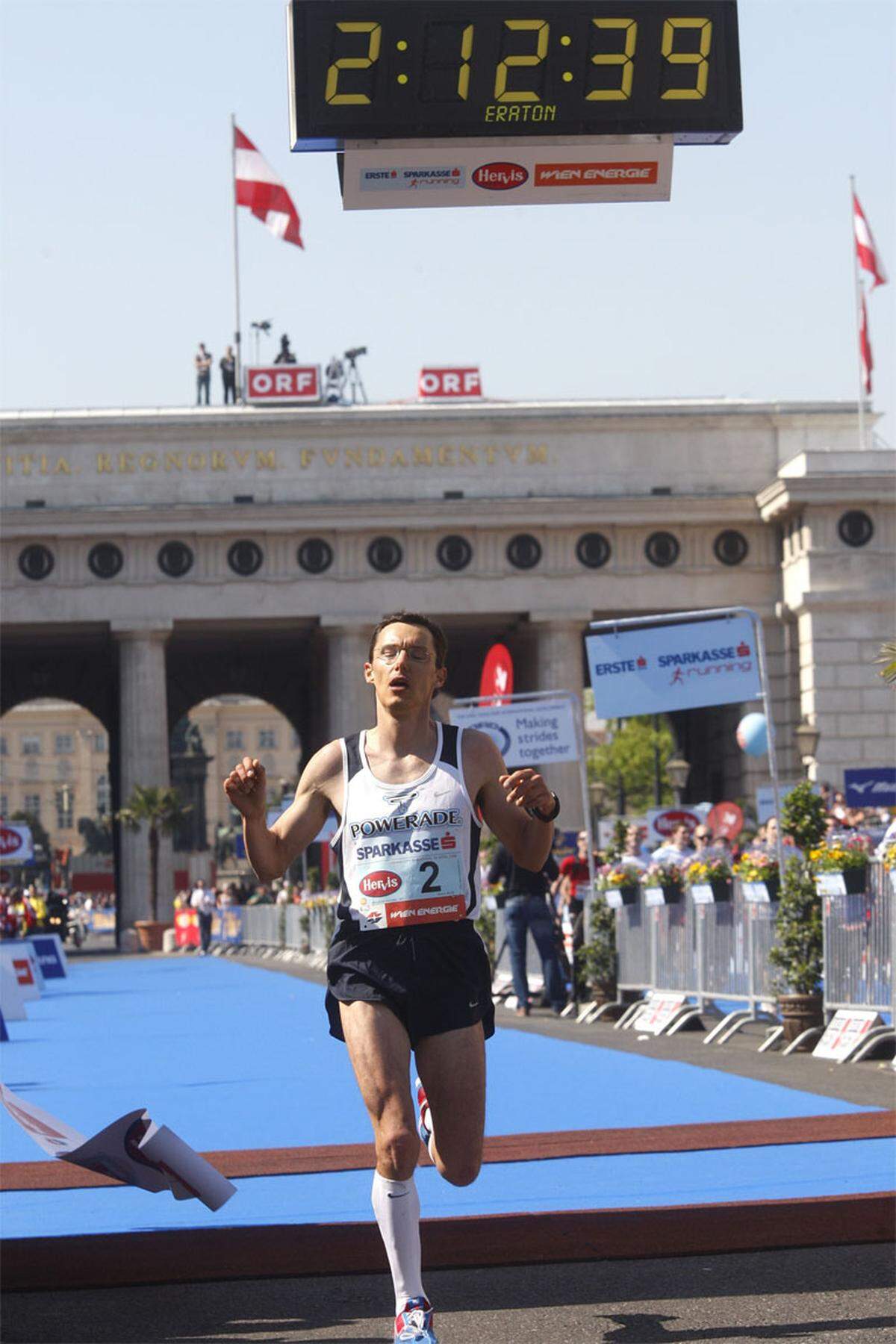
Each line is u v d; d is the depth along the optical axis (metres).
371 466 106.62
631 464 106.75
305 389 109.75
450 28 14.66
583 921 36.38
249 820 9.30
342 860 9.45
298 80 14.66
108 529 104.44
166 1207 13.51
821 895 25.84
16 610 104.69
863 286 98.75
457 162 15.02
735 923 28.59
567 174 15.25
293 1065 26.52
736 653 34.06
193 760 171.88
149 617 104.75
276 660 123.69
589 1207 12.69
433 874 9.27
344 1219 12.57
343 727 104.75
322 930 69.62
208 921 97.06
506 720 38.59
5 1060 29.31
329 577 105.19
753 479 106.88
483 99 14.80
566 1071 23.72
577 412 106.75
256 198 103.75
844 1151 15.12
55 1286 10.92
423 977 9.18
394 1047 9.05
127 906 105.44
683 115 14.94
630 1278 10.74
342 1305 10.30
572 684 105.50
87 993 53.56
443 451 106.81
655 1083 21.78
